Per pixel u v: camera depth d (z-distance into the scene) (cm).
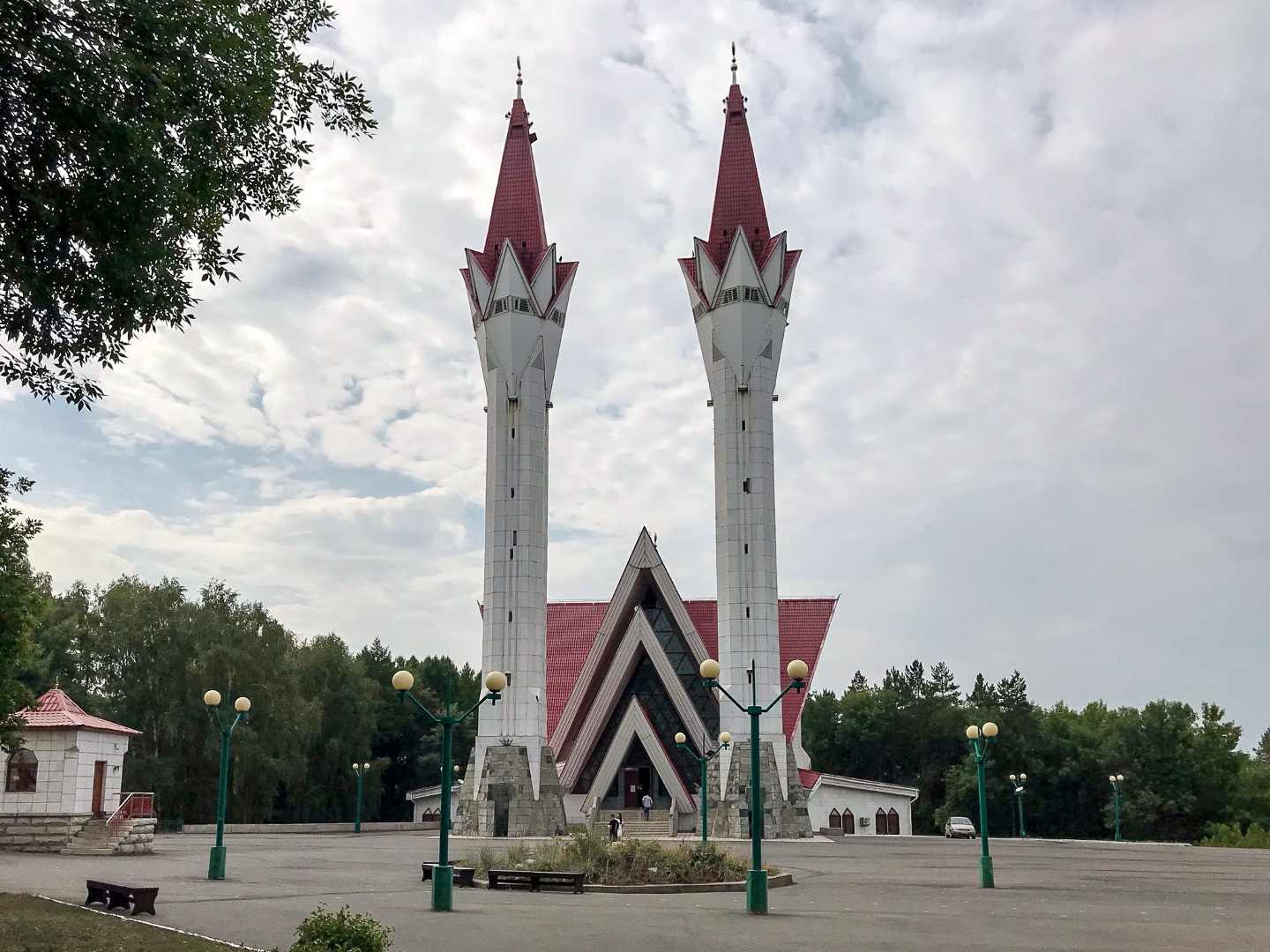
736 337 6538
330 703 9394
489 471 6594
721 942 1816
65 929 1831
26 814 4278
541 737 6331
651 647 6762
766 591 6325
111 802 4581
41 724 4325
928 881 3244
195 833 7056
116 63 1384
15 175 1409
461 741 11188
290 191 1756
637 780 6844
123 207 1423
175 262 1634
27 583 2739
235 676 7750
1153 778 10169
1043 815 10631
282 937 1827
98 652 7650
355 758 9431
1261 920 2209
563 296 6838
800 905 2470
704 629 7481
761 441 6475
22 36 1318
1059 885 3105
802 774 7525
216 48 1518
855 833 7656
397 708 10806
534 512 6512
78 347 1528
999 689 14362
